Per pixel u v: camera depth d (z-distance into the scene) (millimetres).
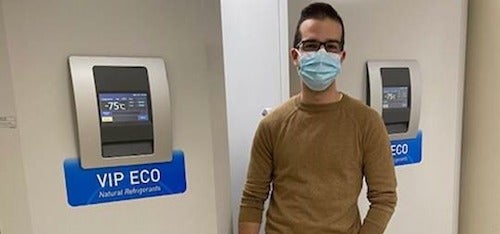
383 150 1218
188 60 1285
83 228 1215
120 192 1238
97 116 1154
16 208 1211
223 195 1437
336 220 1193
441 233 1979
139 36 1213
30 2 1103
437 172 1896
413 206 1851
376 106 1629
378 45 1638
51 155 1163
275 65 1600
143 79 1203
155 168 1269
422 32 1741
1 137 1186
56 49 1135
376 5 1614
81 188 1194
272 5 1575
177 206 1322
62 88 1148
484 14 1896
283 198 1260
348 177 1198
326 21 1200
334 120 1209
